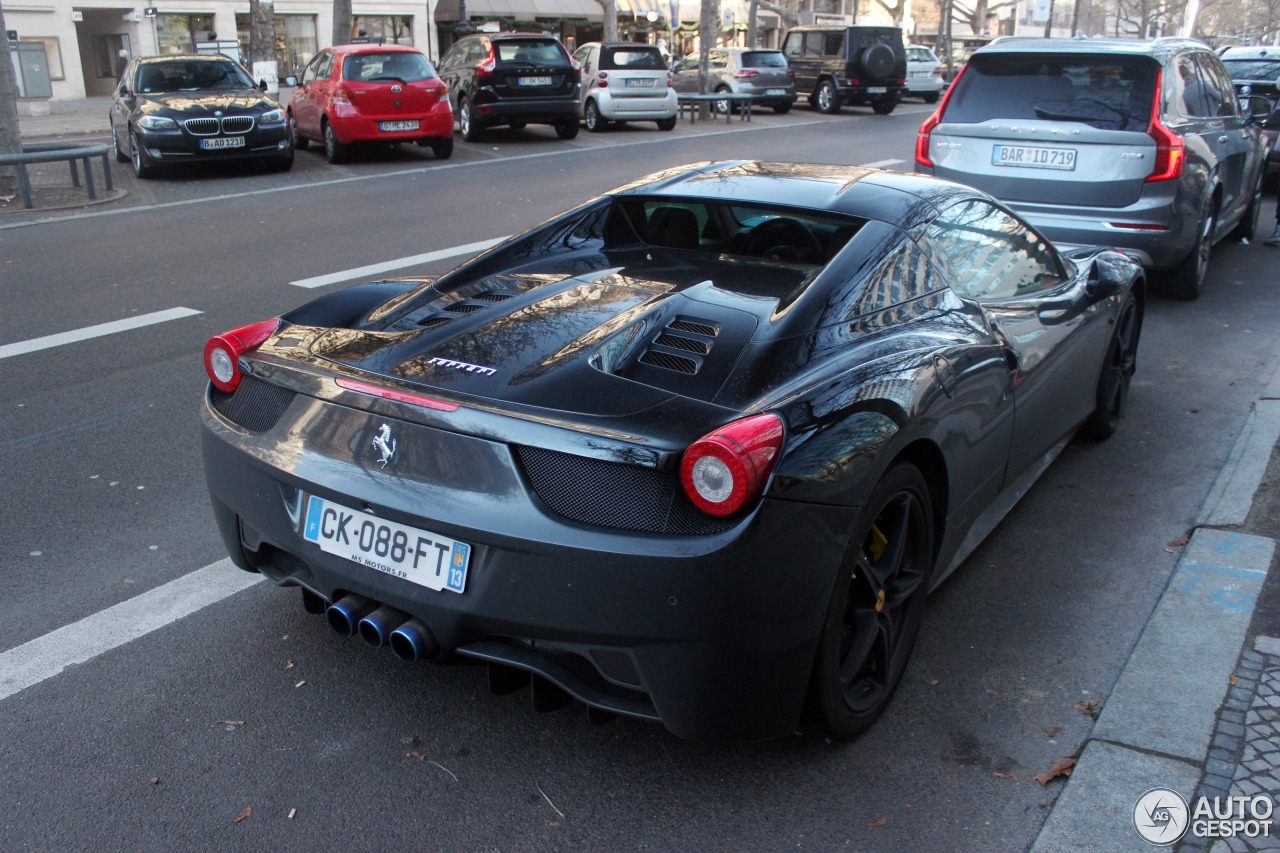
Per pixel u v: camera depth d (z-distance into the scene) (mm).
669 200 3316
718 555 2066
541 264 3199
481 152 16141
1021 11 64625
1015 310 3420
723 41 44750
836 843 2268
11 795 2381
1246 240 9523
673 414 2211
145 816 2320
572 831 2295
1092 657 2990
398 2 34719
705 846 2256
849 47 24844
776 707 2279
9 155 10367
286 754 2541
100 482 4168
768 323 2576
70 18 29531
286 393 2607
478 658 2307
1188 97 6840
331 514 2447
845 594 2348
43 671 2875
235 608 3227
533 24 38625
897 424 2418
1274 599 3238
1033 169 6695
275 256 8516
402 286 3291
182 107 12789
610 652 2178
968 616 3225
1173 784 2422
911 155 15984
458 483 2252
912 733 2645
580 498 2158
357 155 15617
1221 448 4613
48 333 6270
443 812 2348
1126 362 4750
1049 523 3875
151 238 9289
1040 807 2377
